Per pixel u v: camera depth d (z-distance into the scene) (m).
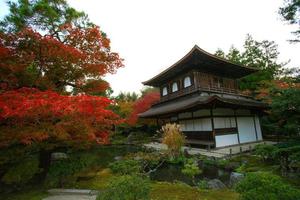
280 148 10.38
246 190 4.77
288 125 11.15
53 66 8.91
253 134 20.19
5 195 7.91
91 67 9.34
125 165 11.80
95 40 9.52
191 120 19.48
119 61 10.05
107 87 10.62
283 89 11.12
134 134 31.05
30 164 10.44
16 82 8.16
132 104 31.69
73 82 9.89
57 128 7.06
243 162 12.62
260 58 30.70
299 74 12.01
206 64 19.23
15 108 6.15
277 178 4.82
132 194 4.76
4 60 7.71
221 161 12.34
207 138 17.20
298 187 8.32
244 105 17.17
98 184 9.07
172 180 10.87
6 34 8.05
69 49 8.34
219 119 17.36
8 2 8.68
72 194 7.75
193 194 6.87
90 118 7.55
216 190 7.57
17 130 6.97
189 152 15.72
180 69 20.39
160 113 20.34
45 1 9.41
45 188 8.64
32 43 8.20
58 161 11.98
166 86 24.33
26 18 8.85
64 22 9.72
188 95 19.92
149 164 13.51
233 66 19.95
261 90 20.67
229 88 21.95
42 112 6.27
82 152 17.92
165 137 14.65
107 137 9.84
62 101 6.42
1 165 9.48
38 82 8.59
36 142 8.17
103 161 15.85
